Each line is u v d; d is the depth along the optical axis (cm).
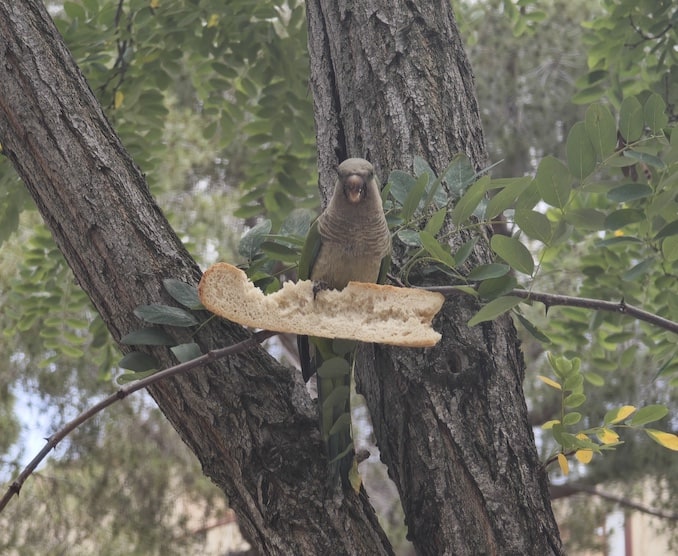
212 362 551
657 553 1828
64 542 1430
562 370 593
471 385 578
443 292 521
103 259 566
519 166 1538
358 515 550
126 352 570
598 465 1448
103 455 1475
